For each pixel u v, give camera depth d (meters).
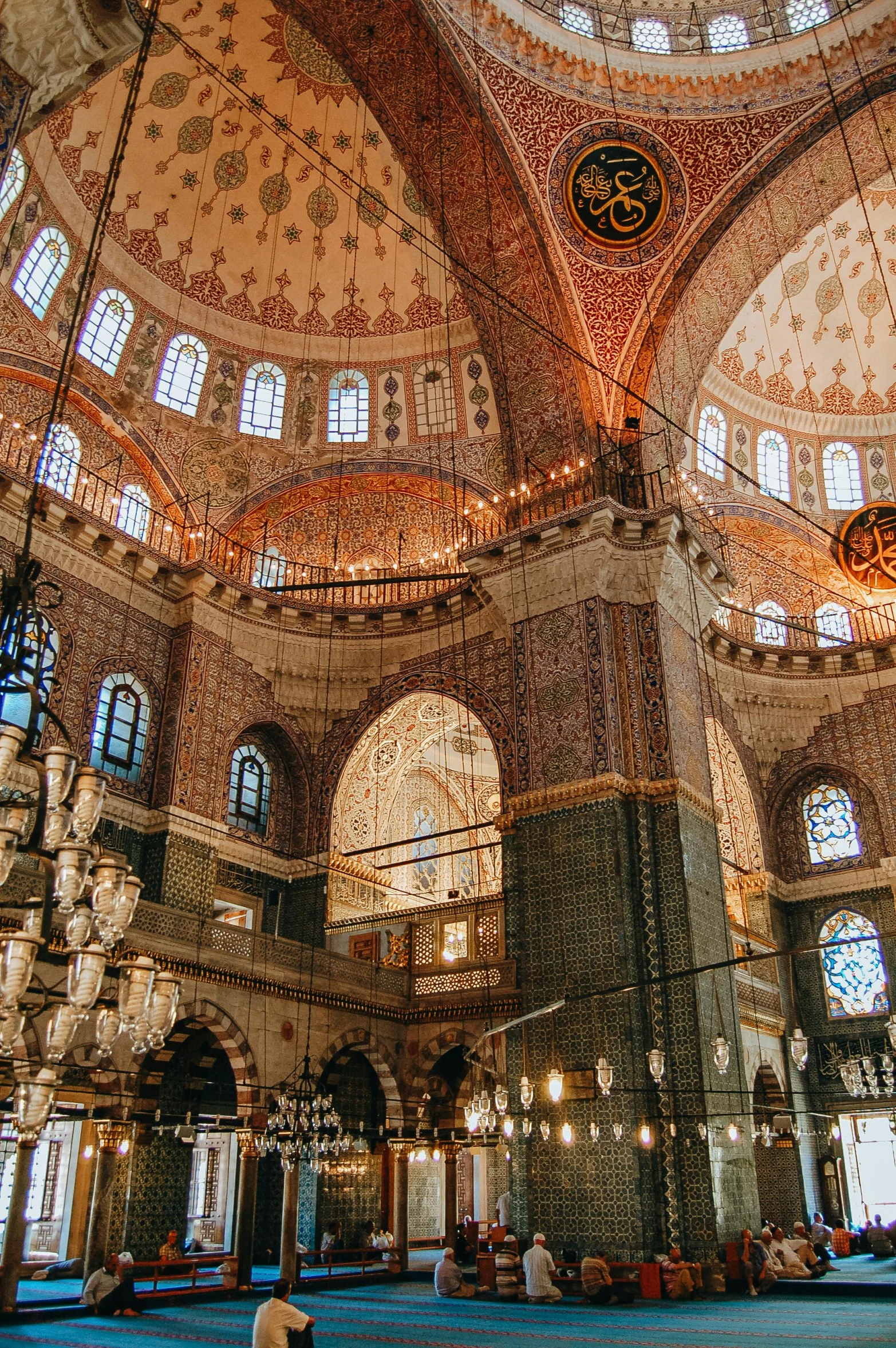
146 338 17.58
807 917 18.84
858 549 20.77
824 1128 17.77
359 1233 15.81
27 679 13.38
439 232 16.72
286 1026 13.45
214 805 15.63
